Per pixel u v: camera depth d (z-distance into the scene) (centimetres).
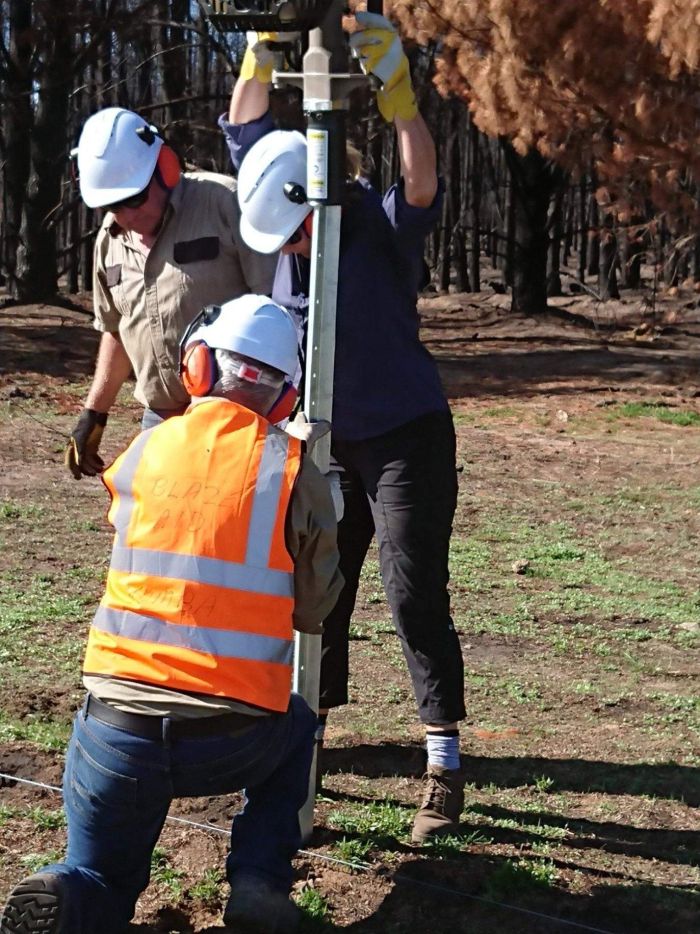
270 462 439
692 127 2402
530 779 661
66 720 695
